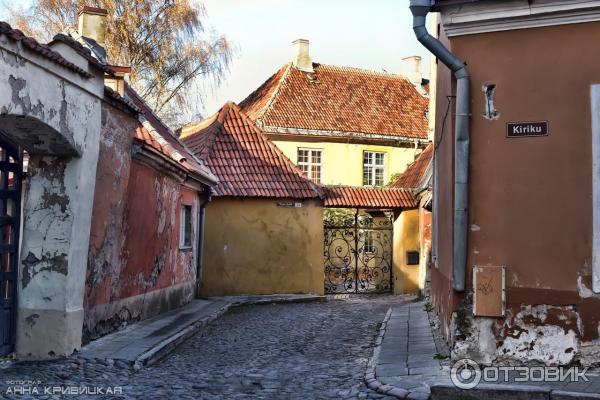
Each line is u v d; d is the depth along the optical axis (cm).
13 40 753
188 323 1307
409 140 3372
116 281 1146
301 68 3475
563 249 798
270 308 1764
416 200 2112
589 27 798
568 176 801
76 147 926
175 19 3027
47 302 926
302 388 802
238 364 978
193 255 1767
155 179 1345
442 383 743
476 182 830
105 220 1070
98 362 915
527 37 817
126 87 1764
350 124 3272
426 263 1900
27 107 795
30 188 941
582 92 799
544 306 802
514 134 819
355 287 2197
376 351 990
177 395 766
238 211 1955
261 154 2077
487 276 817
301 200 2016
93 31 1554
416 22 827
